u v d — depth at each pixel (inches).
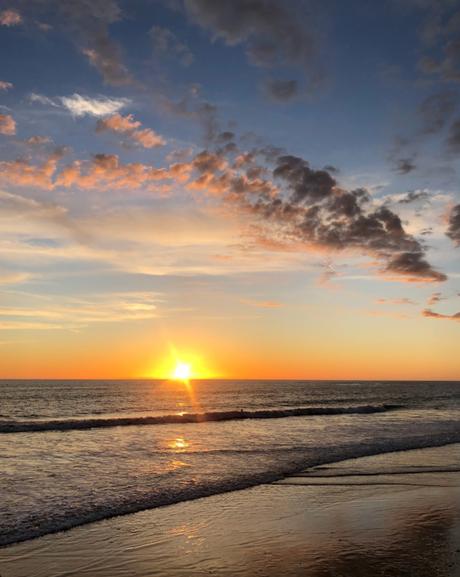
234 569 261.1
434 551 290.2
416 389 4613.7
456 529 336.2
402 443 789.9
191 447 717.3
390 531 330.6
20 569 260.2
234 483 481.7
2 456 613.9
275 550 291.3
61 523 339.0
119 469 534.6
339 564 268.1
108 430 953.5
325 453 674.2
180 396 2903.5
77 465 554.3
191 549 292.8
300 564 267.7
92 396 2763.3
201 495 432.8
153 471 526.9
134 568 263.0
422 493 447.5
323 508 392.5
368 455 668.1
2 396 2657.5
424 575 252.1
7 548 289.9
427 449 737.0
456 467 585.6
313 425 1090.1
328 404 2149.4
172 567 264.1
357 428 1024.2
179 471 530.6
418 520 357.7
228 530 331.9
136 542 305.0
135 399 2500.0
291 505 402.3
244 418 1298.0
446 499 425.4
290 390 4200.3
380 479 510.0
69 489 435.2
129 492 431.8
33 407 1845.5
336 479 508.4
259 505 401.7
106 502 396.2
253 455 646.5
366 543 305.0
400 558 277.6
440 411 1654.8
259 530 332.5
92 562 271.3
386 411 1665.8
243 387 5221.5
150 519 356.5
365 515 372.5
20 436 839.1
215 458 618.8
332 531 331.0
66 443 748.6
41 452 651.5
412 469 567.2
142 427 1024.2
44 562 270.5
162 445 735.1
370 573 254.8
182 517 363.3
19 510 366.0
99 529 330.0
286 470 550.6
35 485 447.5
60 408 1802.4
